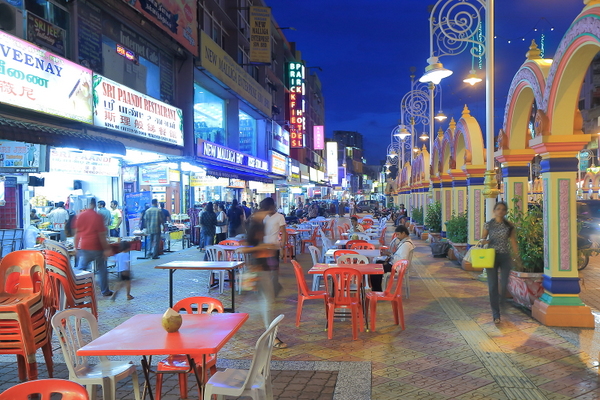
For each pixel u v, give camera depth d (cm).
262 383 393
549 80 759
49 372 554
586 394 491
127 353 358
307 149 5638
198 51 1842
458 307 886
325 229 2031
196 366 453
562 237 761
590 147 4728
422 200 2619
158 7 1497
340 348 648
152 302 939
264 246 687
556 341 671
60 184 1523
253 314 845
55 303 703
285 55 4194
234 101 2484
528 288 829
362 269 750
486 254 760
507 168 1041
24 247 1111
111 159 1463
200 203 2436
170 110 1627
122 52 1402
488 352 626
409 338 692
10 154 1014
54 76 1004
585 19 629
